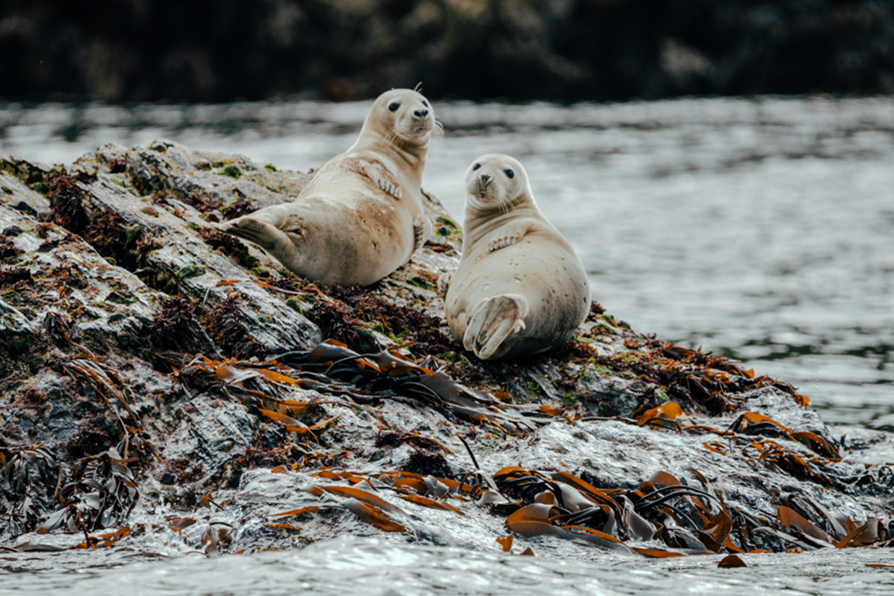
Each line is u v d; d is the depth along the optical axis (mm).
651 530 15969
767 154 120500
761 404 26812
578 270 26250
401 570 9195
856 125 154375
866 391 33562
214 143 112188
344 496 14297
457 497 16391
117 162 33156
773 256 61969
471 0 198375
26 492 16453
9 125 130375
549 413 22562
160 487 17203
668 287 52719
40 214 25984
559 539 14711
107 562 12477
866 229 72438
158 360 20328
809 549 17078
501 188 27453
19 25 178375
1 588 9141
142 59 188125
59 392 18312
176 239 25375
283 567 9266
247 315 22469
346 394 20734
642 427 22328
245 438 18312
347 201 27719
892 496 21094
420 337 25828
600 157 116812
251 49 197500
